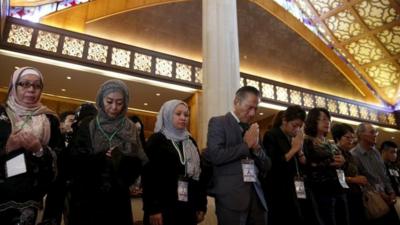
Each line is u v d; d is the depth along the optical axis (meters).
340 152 2.76
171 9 8.93
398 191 3.73
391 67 11.83
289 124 2.59
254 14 10.15
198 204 2.21
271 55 10.34
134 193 3.08
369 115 12.07
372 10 10.33
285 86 10.18
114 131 1.97
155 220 1.97
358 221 2.97
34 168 1.68
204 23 4.40
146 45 8.41
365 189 3.22
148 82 8.23
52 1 7.52
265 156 2.27
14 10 7.06
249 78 9.46
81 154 1.83
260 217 2.13
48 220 1.75
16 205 1.61
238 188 2.13
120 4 8.28
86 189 1.81
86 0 7.94
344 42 11.71
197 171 2.22
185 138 2.29
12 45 6.68
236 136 2.29
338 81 11.87
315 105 10.69
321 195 2.55
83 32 7.69
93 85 8.48
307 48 11.30
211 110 3.88
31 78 1.81
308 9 11.42
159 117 2.32
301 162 2.52
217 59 4.09
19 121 1.75
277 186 2.40
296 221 2.29
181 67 8.59
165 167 2.10
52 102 9.62
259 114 10.79
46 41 7.07
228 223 2.10
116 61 7.73
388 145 3.99
